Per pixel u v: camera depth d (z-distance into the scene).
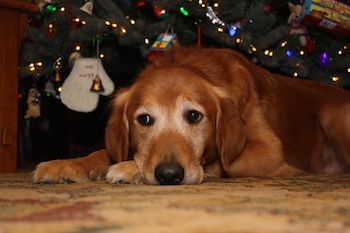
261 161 1.17
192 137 1.06
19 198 0.79
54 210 0.66
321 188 0.91
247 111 1.22
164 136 1.03
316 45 1.79
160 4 1.51
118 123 1.15
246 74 1.25
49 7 1.65
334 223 0.57
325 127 1.44
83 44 1.67
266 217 0.60
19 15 1.50
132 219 0.59
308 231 0.52
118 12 1.54
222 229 0.53
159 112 1.06
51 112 2.24
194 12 1.52
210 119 1.09
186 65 1.19
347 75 1.74
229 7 1.60
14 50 1.49
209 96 1.11
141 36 1.54
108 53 1.69
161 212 0.64
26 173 1.41
